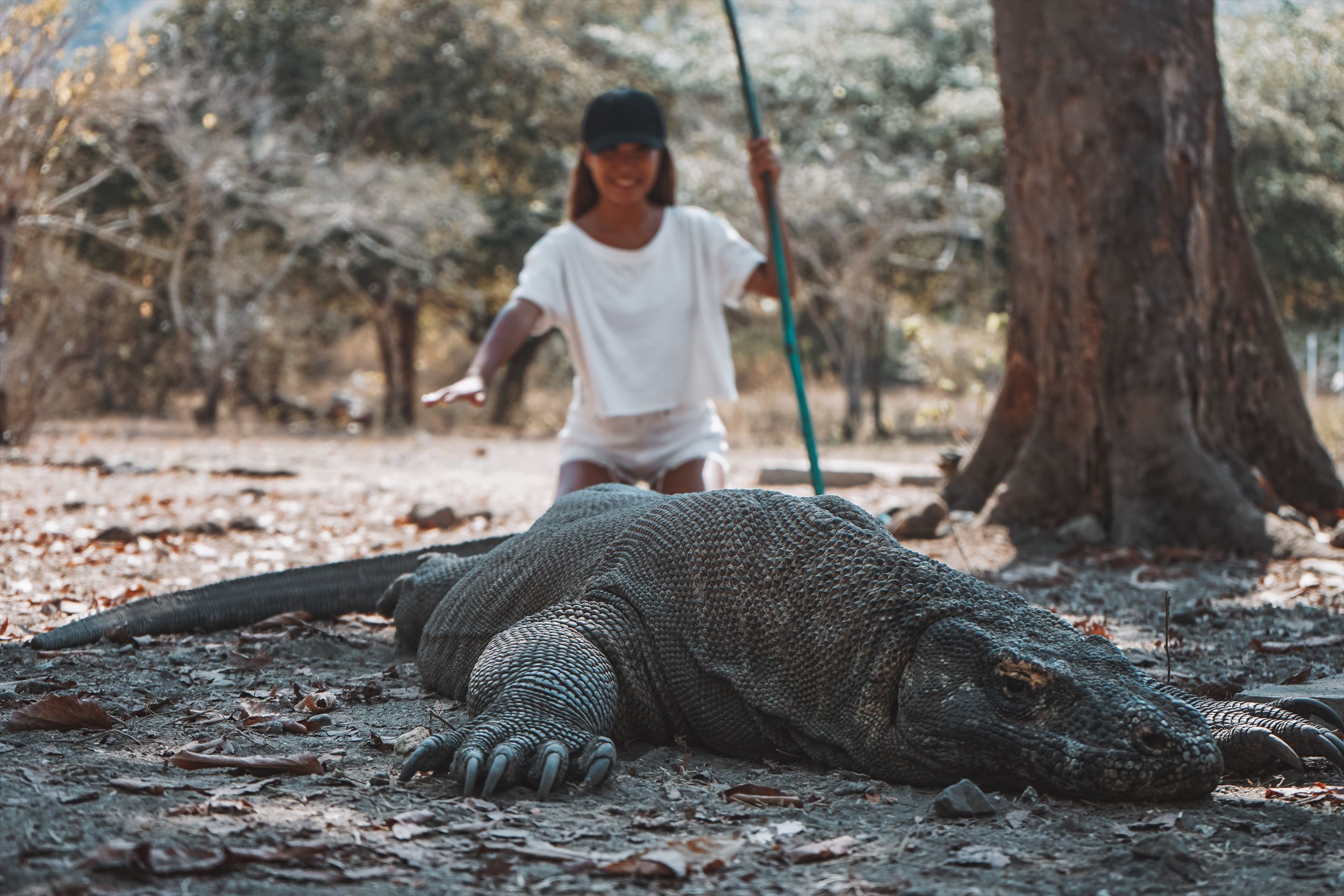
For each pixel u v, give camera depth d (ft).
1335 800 10.00
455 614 14.35
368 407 101.60
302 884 7.84
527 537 14.40
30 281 65.82
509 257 97.25
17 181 55.01
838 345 110.11
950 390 47.26
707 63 94.89
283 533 29.14
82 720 11.84
